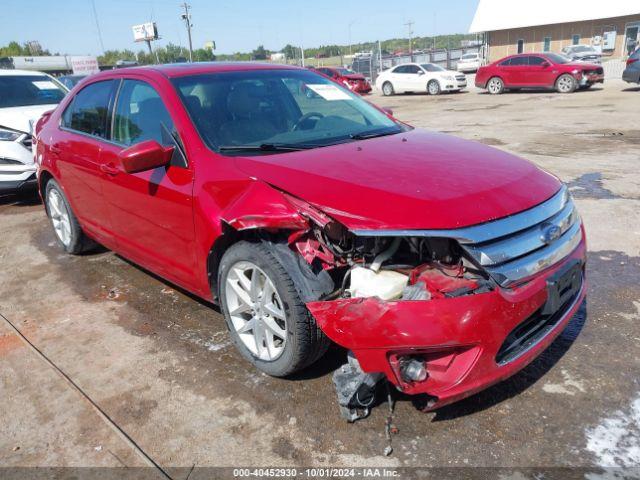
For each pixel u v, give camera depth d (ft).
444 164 9.15
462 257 7.69
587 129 34.37
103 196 13.07
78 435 8.71
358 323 7.57
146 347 11.19
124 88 12.72
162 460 8.07
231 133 10.70
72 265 16.10
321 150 10.08
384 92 80.64
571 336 10.61
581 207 18.43
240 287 9.75
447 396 7.45
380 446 8.04
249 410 9.00
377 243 8.02
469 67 120.47
